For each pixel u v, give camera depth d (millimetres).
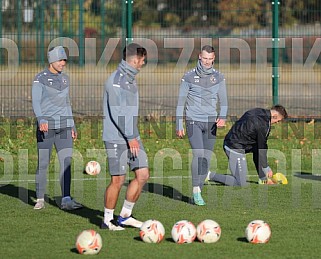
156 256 21172
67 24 50656
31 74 50688
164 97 50562
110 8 49906
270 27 52094
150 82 51688
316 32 52625
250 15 52844
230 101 52188
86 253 21406
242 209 28641
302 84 54562
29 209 28766
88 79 50125
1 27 50250
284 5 52406
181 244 22672
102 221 25859
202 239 22812
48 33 50688
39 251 21859
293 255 21406
